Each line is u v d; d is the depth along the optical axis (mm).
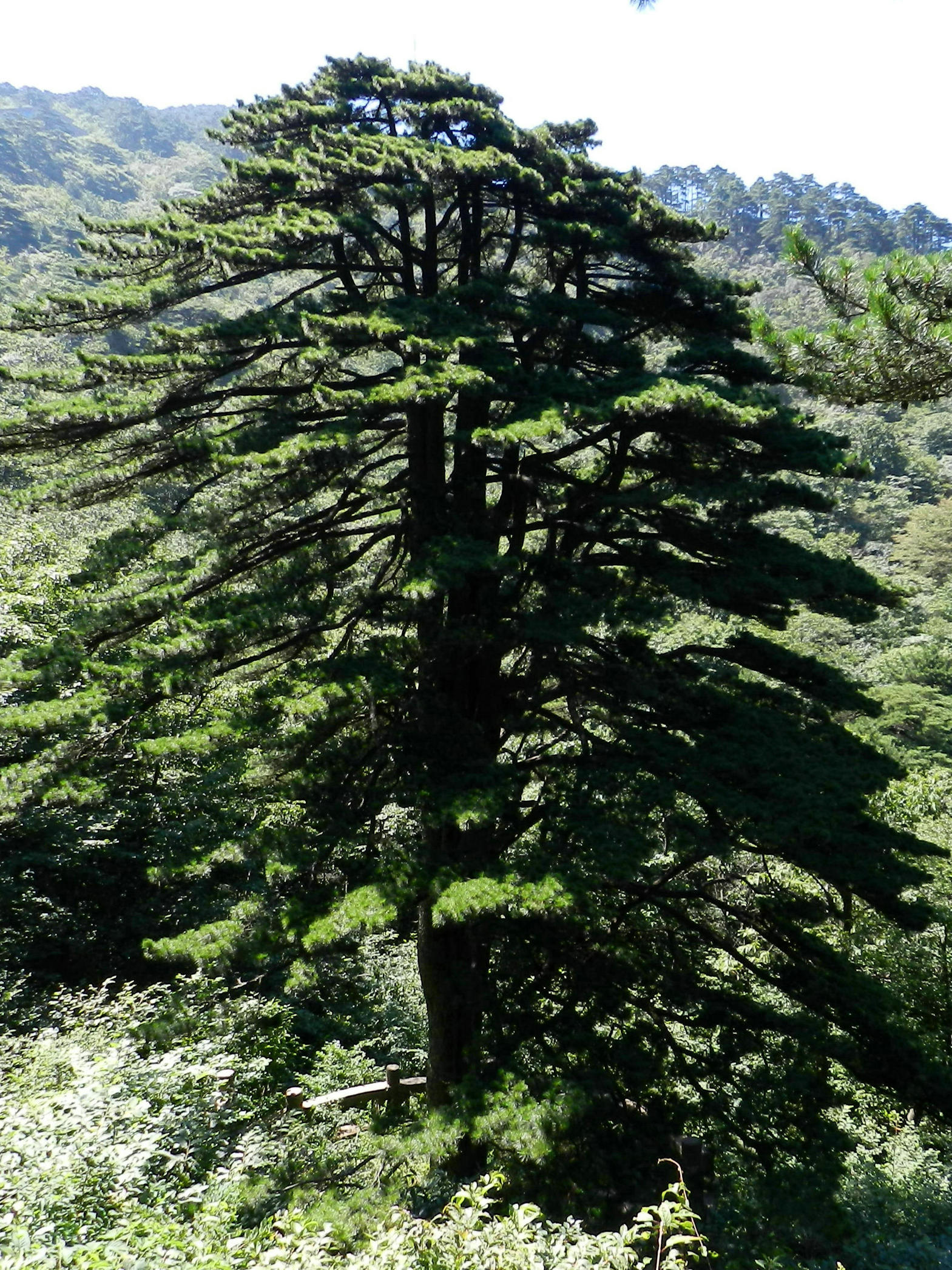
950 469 73312
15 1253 4016
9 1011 10977
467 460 10000
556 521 9688
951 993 12570
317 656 10570
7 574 15352
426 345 7910
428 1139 6965
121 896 14602
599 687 9367
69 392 9109
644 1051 8469
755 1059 9031
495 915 8336
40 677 8000
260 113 10602
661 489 9594
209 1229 5176
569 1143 7516
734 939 10766
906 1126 11367
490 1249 4254
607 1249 4230
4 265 83562
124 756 8688
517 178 9539
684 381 8773
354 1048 13836
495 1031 8516
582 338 9906
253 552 9461
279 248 9344
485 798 7520
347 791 8625
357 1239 6777
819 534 58812
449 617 9523
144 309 9453
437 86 10844
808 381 7922
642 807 7773
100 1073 6574
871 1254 7703
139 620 8648
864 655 43375
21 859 12836
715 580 8914
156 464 9258
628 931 9523
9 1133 5418
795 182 162750
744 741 8539
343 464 8820
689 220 10094
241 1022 11320
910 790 16375
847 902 9211
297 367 9984
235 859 7957
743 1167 8094
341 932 6770
